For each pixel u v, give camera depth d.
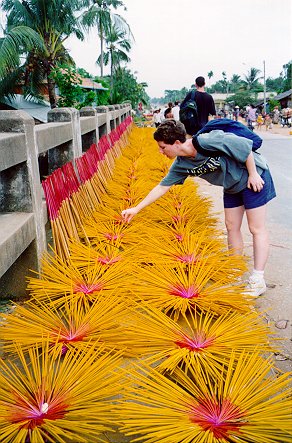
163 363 1.71
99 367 1.67
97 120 6.22
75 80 17.16
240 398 1.56
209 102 6.90
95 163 4.75
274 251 4.00
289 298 3.03
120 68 42.44
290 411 1.47
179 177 2.92
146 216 3.84
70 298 2.28
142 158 7.17
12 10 17.27
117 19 21.42
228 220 3.15
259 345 1.92
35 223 2.63
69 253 2.93
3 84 17.56
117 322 2.03
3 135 2.34
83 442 1.36
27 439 1.35
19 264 2.65
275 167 9.40
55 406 1.49
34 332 1.96
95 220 3.71
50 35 17.62
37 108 19.52
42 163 4.79
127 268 2.63
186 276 2.51
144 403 1.59
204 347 1.89
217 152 2.72
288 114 31.81
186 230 3.36
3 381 1.60
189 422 1.44
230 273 2.73
